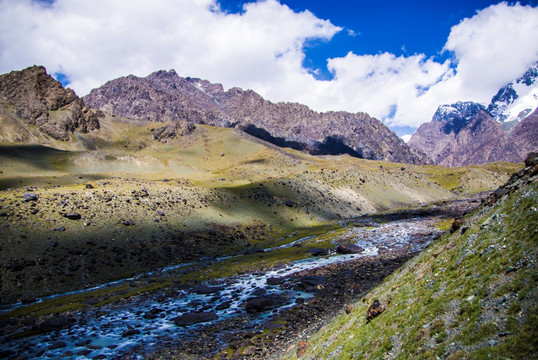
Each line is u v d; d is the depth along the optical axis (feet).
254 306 174.09
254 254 361.71
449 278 76.84
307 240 429.79
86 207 357.00
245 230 464.24
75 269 268.00
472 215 106.83
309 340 110.42
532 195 76.89
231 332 145.69
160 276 278.05
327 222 603.26
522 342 45.16
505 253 66.69
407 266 117.29
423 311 70.90
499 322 51.67
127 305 201.87
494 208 91.50
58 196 364.99
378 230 449.89
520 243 65.26
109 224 342.03
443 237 114.52
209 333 147.43
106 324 170.09
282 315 161.07
